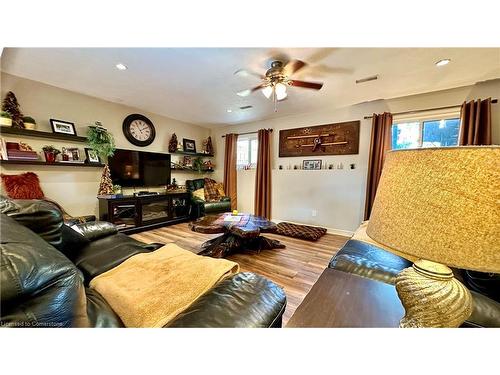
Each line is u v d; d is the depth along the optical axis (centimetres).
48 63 230
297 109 389
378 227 61
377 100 341
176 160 479
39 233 118
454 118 293
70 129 310
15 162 256
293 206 432
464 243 46
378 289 92
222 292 87
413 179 54
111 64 231
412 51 197
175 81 272
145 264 122
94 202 345
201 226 263
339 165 382
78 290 59
